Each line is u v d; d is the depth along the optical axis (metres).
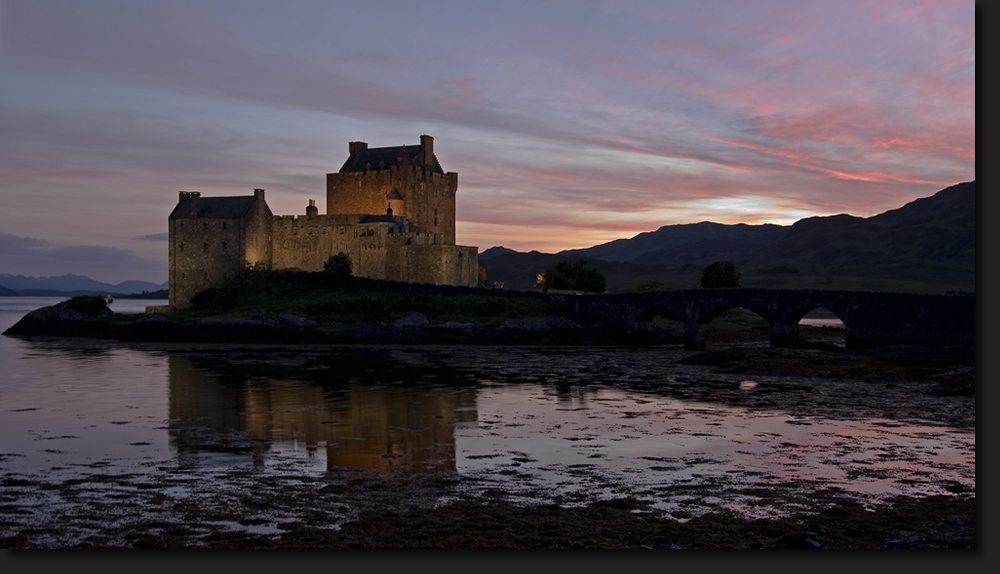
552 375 64.81
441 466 30.45
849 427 39.38
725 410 45.22
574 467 30.19
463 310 107.94
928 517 23.05
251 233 126.31
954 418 42.22
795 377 62.91
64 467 30.23
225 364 73.94
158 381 59.41
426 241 119.88
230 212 126.38
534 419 41.97
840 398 50.50
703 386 57.28
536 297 112.12
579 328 106.38
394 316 105.38
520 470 29.70
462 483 27.66
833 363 66.38
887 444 34.75
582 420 41.62
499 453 32.94
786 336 91.19
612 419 41.97
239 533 21.81
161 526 22.48
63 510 24.17
